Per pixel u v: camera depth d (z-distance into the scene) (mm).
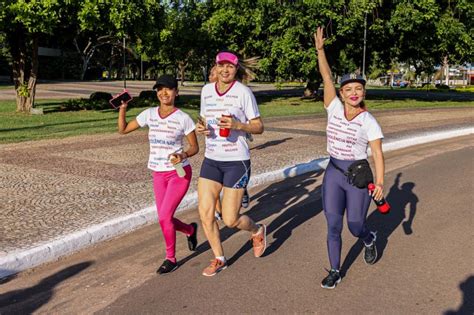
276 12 27141
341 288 4309
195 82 72250
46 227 5648
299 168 9500
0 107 23047
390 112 23391
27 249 4910
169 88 4473
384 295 4164
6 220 5922
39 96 31984
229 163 4414
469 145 13648
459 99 35656
